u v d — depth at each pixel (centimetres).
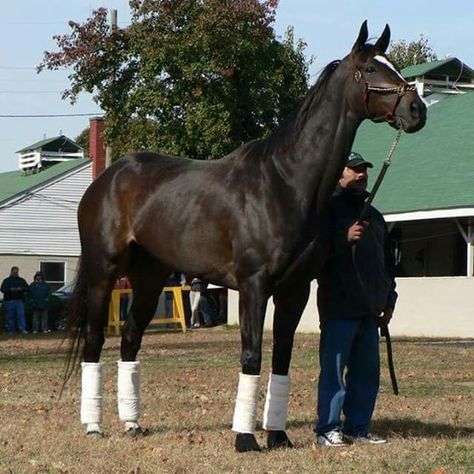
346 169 959
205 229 955
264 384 1517
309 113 917
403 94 883
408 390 1448
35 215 5197
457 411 1202
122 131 3547
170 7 3403
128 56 3525
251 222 918
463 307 2792
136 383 1042
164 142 3447
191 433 1038
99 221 1042
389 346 989
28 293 3528
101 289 1048
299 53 3569
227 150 3412
